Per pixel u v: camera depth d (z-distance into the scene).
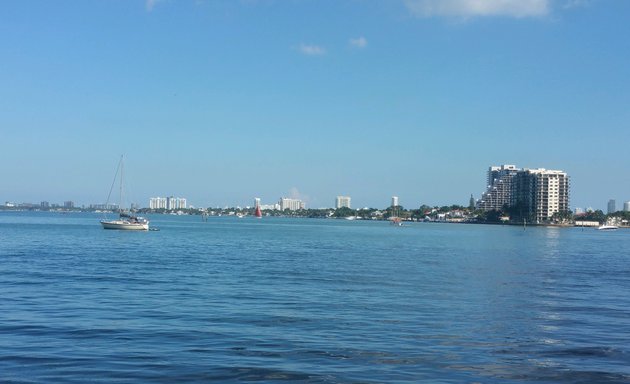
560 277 55.88
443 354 23.58
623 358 23.39
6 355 22.34
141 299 36.41
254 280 48.00
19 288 40.88
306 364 21.73
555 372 21.38
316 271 56.78
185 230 180.38
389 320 30.55
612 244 142.38
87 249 85.44
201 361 21.86
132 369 20.73
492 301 38.38
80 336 25.59
